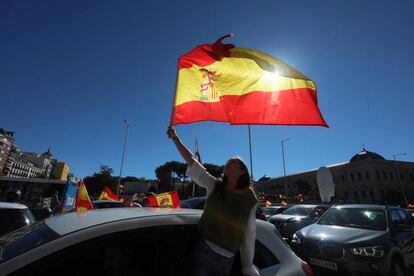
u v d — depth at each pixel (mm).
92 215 2215
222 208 2264
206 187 2578
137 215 2168
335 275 5469
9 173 105688
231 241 2211
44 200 16984
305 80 3820
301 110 3723
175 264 2125
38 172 132250
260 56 3936
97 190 64500
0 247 1933
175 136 2928
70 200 8508
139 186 55500
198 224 2367
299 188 82500
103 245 1844
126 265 1897
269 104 3744
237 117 3719
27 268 1589
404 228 6359
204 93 3779
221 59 3934
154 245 2066
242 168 2346
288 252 2768
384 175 69375
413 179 73000
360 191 70000
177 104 3627
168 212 2400
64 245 1721
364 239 5543
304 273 2662
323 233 6105
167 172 78188
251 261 2285
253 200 2346
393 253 5457
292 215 11586
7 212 5938
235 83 3844
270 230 2820
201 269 2158
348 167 74188
